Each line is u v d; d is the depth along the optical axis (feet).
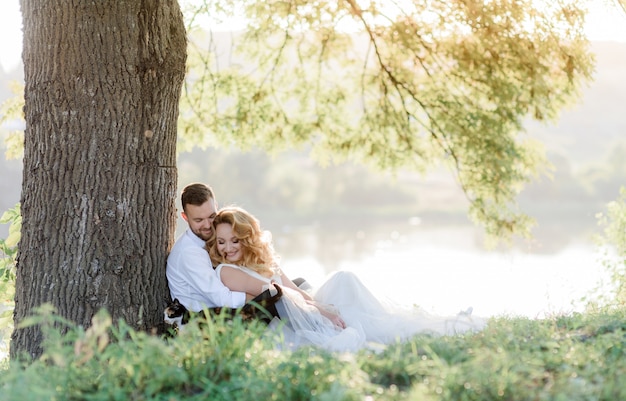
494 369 11.29
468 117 26.48
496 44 25.27
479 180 27.73
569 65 25.27
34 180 16.63
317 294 18.34
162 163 17.30
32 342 16.47
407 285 68.28
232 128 29.37
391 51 27.86
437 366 11.70
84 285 16.37
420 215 274.98
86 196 16.38
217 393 11.37
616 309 19.20
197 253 16.97
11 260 21.53
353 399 10.57
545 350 13.42
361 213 278.26
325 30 28.14
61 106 16.30
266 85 29.45
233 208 17.58
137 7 16.53
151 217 17.08
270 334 13.34
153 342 11.74
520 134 27.78
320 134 29.73
